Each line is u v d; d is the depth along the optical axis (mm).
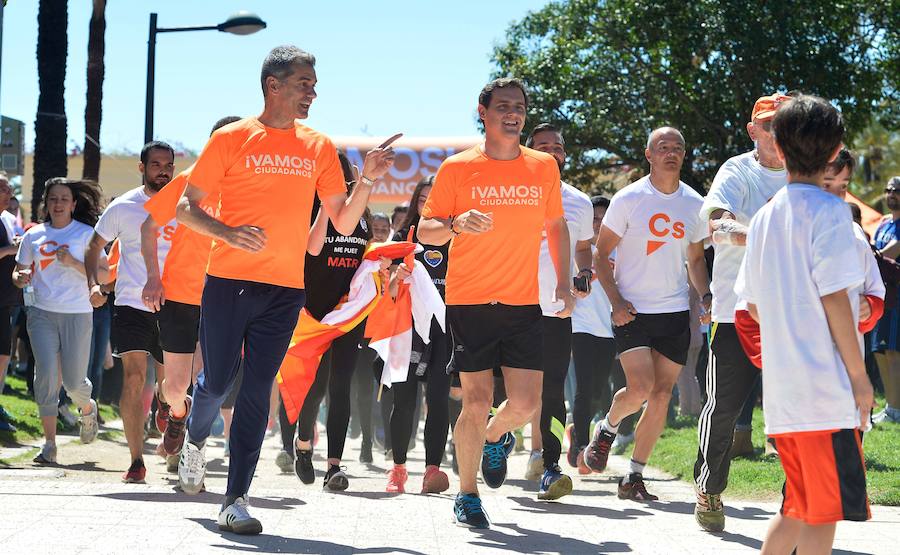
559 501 6738
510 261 5633
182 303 6867
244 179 5168
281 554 4602
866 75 26312
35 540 4602
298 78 5191
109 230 7527
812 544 3781
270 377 5203
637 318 6770
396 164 19266
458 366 5703
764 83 24797
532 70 27172
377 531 5297
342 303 7121
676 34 25156
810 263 3738
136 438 7270
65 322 8508
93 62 20234
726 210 5570
